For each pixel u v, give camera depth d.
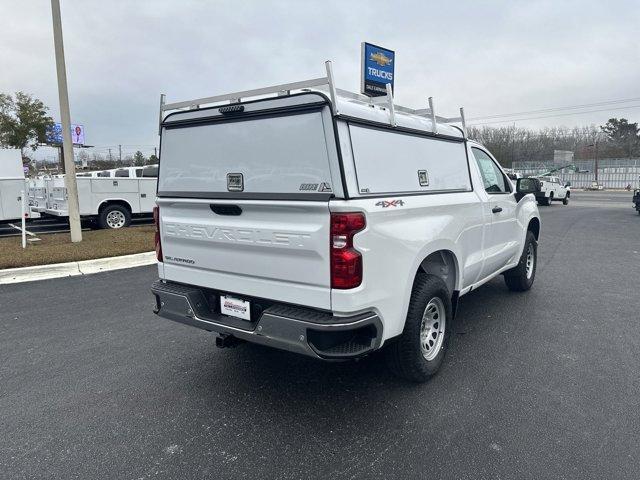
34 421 3.37
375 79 15.26
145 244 10.09
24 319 5.66
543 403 3.51
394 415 3.38
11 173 16.75
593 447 2.95
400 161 3.56
